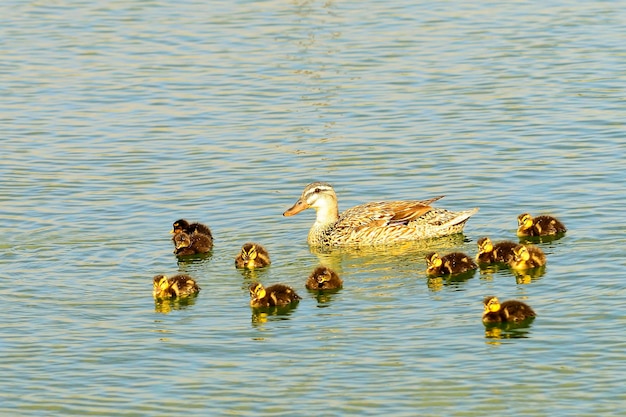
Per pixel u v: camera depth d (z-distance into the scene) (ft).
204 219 73.46
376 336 55.36
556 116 90.89
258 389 50.57
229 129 91.86
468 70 105.09
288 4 133.28
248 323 57.57
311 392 50.11
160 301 60.59
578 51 109.19
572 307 57.57
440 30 119.55
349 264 66.54
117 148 87.97
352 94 99.76
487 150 84.12
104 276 64.39
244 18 127.13
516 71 103.96
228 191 78.23
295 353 53.93
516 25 119.96
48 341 55.93
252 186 79.10
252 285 59.31
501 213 72.64
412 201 72.18
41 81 106.42
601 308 57.16
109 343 55.62
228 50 115.03
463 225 71.20
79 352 54.70
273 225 72.79
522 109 93.25
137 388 51.11
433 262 63.31
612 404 48.14
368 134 89.15
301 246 70.54
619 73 101.50
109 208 75.56
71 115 96.58
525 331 55.16
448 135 87.92
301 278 64.13
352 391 50.01
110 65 111.14
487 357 52.60
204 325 57.52
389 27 121.39
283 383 51.03
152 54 114.42
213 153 86.17
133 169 83.15
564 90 97.60
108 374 52.47
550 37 114.62
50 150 87.76
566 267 63.05
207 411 48.93
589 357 52.19
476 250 67.92
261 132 90.84
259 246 66.08
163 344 55.36
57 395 50.72
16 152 87.35
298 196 77.05
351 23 123.75
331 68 107.86
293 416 48.14
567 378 50.42
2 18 129.29
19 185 80.12
